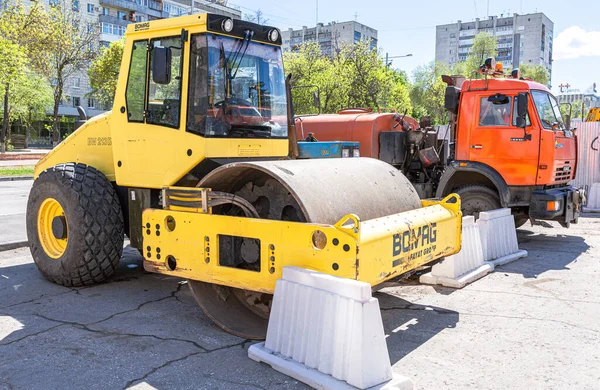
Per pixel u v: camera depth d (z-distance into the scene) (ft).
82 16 195.52
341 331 12.10
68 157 22.90
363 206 15.88
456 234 18.33
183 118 17.95
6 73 98.43
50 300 18.90
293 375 12.68
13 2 126.62
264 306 17.04
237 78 18.81
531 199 28.60
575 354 14.38
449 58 497.46
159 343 14.92
